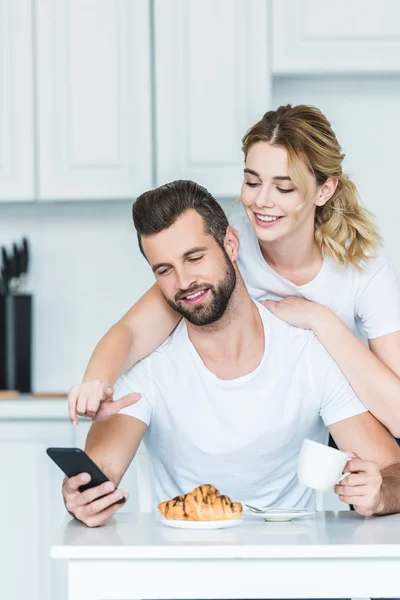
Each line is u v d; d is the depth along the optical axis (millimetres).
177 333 2176
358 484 1769
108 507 1713
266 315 2158
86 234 3990
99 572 1454
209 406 2090
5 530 3398
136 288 3990
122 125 3607
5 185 3623
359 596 1462
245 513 1852
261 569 1455
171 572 1454
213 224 1967
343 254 2445
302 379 2111
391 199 3928
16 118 3619
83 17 3609
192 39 3572
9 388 3814
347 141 3928
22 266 3896
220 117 3568
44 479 3404
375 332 2510
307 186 2252
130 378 2127
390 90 3924
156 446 2172
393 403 2105
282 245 2404
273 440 2094
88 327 3990
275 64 3594
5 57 3623
